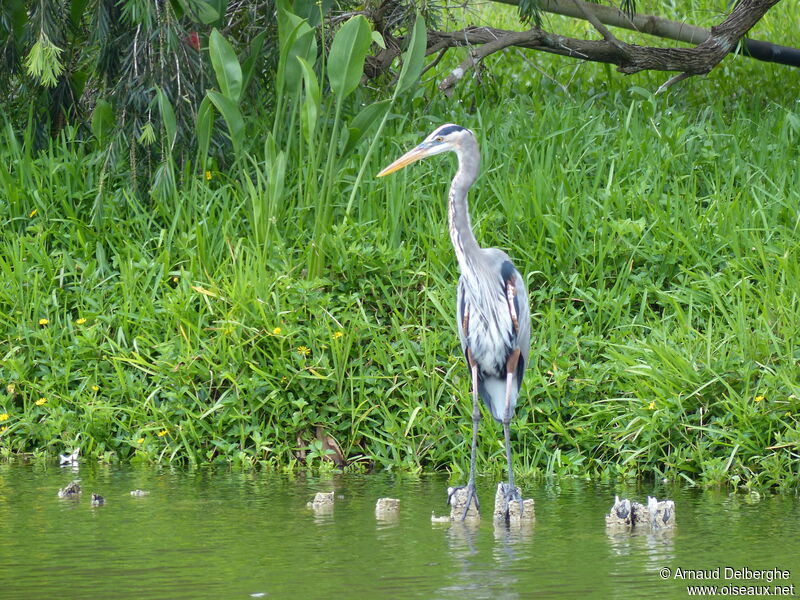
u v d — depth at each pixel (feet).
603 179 48.49
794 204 45.01
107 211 46.55
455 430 36.88
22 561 24.12
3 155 49.85
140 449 37.27
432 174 48.70
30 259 44.96
